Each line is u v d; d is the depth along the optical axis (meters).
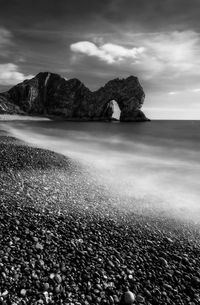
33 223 11.45
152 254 10.55
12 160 21.92
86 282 8.31
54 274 8.40
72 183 19.14
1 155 22.83
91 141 57.88
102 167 27.27
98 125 157.25
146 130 122.25
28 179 18.14
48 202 14.30
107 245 10.70
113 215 13.98
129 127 147.12
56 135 70.25
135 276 9.02
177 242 11.86
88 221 12.66
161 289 8.59
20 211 12.43
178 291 8.59
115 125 165.62
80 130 101.50
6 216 11.59
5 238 9.82
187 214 15.50
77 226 11.92
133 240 11.48
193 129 143.50
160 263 9.99
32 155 24.59
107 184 20.50
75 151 38.53
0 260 8.48
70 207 14.09
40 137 59.50
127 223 13.20
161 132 110.50
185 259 10.47
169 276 9.27
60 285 7.98
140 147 50.62
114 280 8.63
